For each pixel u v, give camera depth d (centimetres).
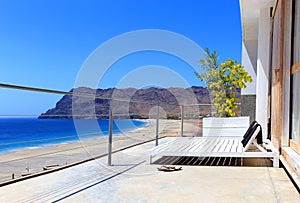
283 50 342
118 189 230
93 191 224
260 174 286
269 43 499
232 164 344
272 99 444
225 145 410
